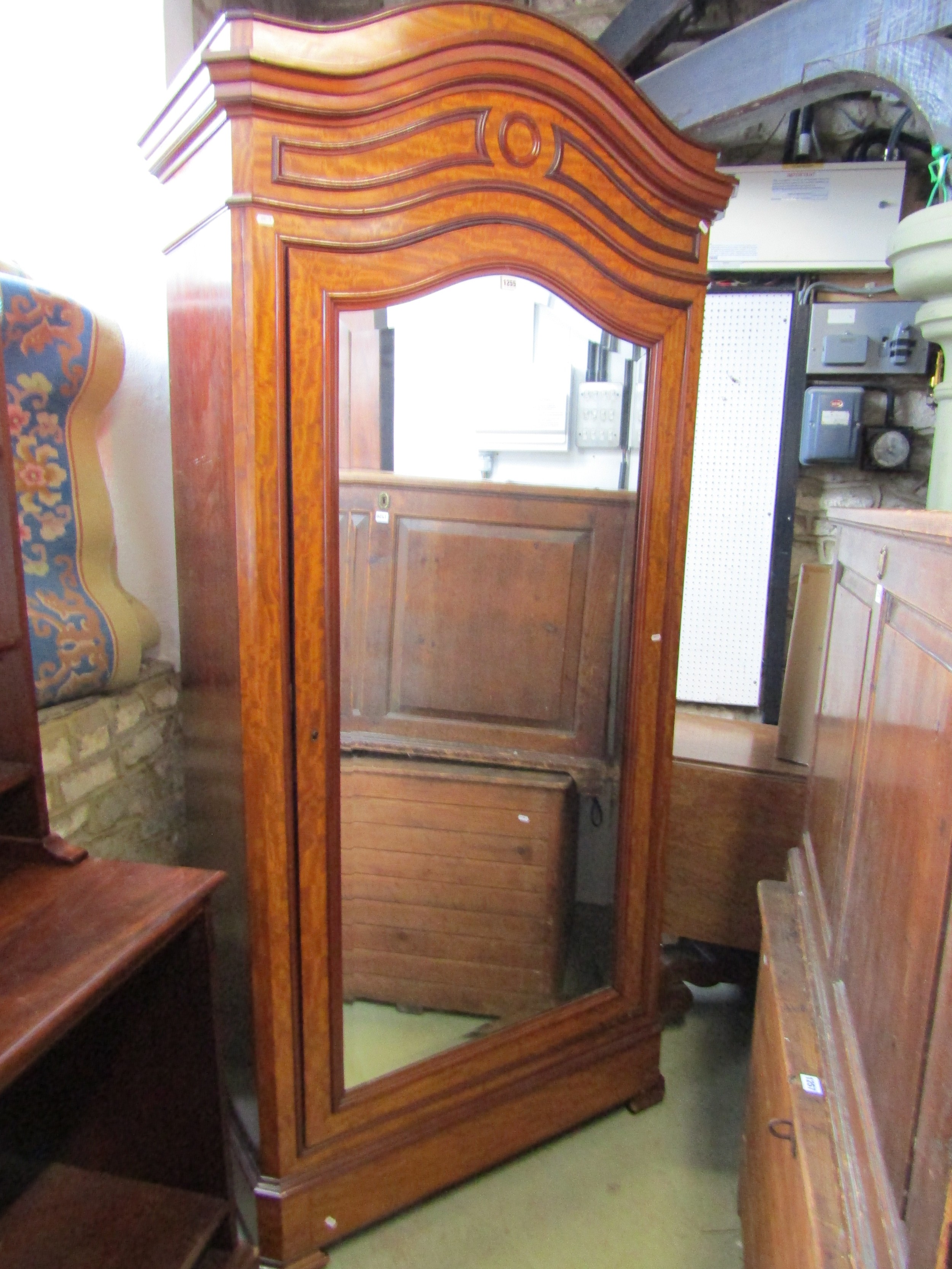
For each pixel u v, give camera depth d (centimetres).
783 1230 94
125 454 161
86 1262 99
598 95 112
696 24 199
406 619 124
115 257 155
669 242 125
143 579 166
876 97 200
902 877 75
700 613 223
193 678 139
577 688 140
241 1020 125
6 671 100
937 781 67
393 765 131
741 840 167
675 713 157
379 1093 126
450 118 105
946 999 58
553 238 115
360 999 130
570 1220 135
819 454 208
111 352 141
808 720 167
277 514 104
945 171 178
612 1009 150
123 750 150
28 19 149
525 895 142
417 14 101
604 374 128
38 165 154
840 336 203
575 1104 148
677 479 133
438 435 119
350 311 105
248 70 93
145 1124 108
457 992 139
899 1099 68
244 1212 129
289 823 113
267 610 106
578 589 137
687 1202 139
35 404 132
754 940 169
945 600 69
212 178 103
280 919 114
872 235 198
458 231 109
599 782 144
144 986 104
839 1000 95
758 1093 121
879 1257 66
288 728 111
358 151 100
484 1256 129
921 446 213
